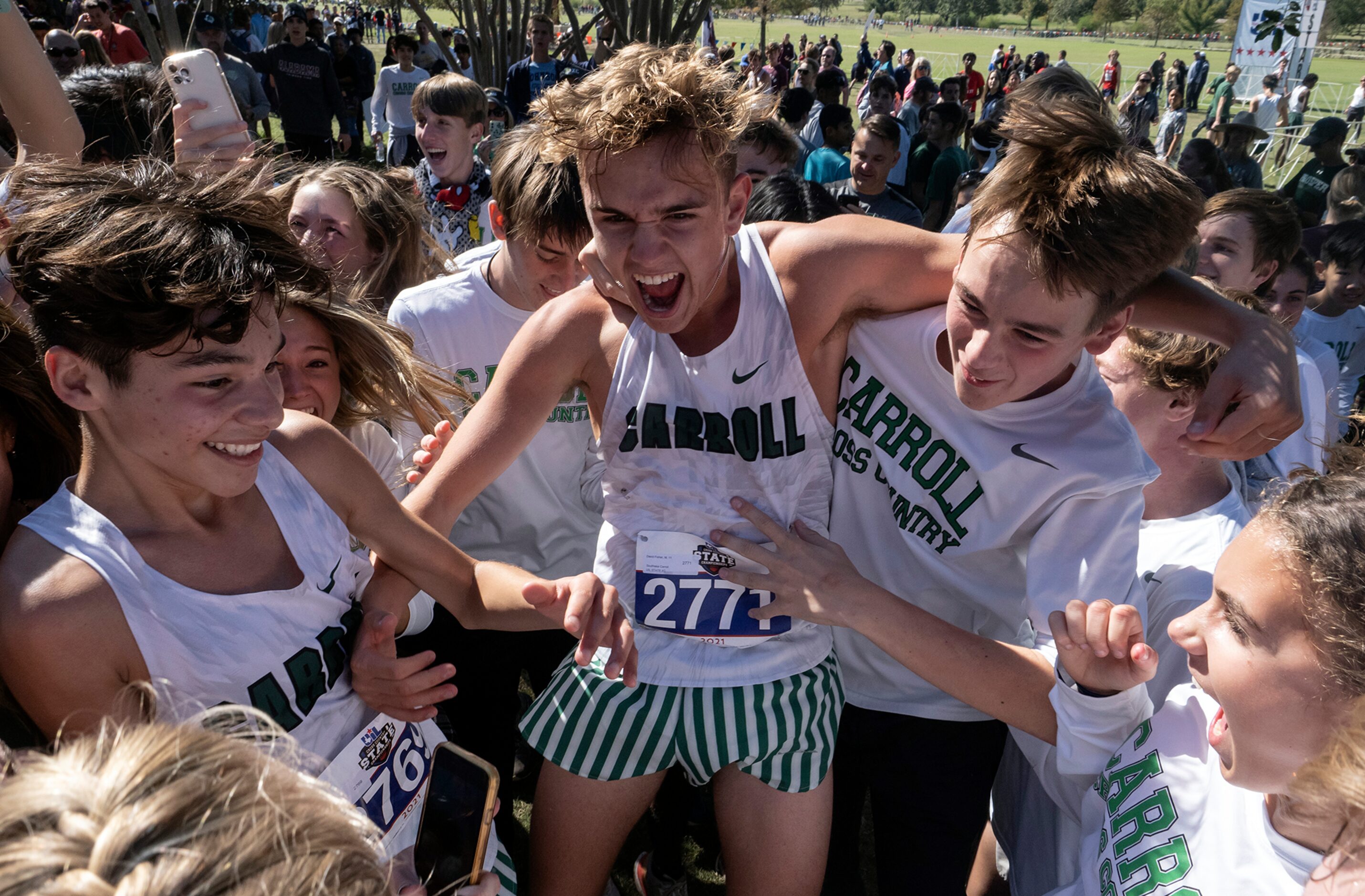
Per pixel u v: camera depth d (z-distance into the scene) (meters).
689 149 1.39
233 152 2.54
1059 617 1.52
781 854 1.67
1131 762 1.51
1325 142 8.11
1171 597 1.91
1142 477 1.63
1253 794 1.28
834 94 8.86
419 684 1.45
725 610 1.67
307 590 1.43
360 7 39.34
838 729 2.03
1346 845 0.92
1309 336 4.18
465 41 14.02
